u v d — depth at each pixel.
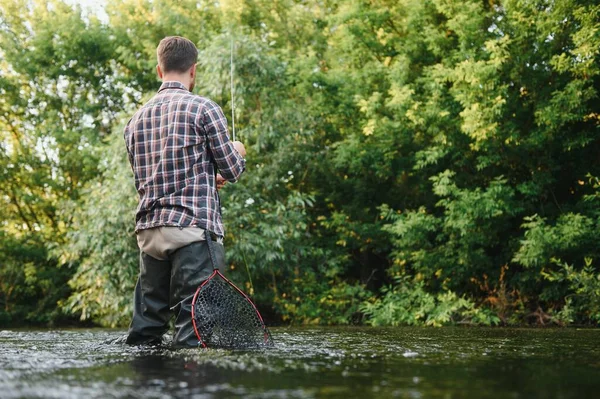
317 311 8.30
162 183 2.76
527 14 7.46
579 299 6.80
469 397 1.14
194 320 2.47
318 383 1.33
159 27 11.90
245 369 1.58
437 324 6.92
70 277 11.26
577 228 6.76
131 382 1.35
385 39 9.12
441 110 7.74
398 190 9.21
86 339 3.38
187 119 2.79
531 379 1.39
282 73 9.09
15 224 12.62
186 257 2.69
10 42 12.48
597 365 1.69
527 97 7.72
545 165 7.62
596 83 7.40
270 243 8.10
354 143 8.77
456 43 8.48
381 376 1.44
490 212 7.35
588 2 6.96
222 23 10.62
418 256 8.02
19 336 3.83
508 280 7.88
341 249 9.36
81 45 12.55
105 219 8.18
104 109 12.84
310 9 11.23
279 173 8.98
